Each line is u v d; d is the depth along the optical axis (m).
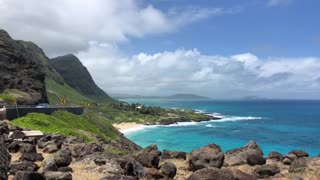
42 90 131.00
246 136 129.00
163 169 22.09
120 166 22.89
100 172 21.62
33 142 34.53
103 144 60.78
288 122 194.50
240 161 26.34
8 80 112.56
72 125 74.50
